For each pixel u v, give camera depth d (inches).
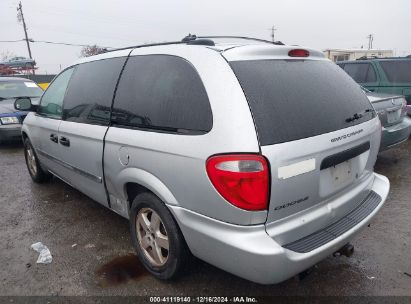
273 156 80.7
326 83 104.2
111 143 115.6
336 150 93.7
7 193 194.2
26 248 135.4
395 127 207.8
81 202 177.8
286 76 95.0
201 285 110.6
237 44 101.2
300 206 88.4
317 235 93.4
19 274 119.2
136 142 104.7
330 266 118.9
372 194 116.0
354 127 102.0
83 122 133.7
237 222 83.5
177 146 92.1
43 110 173.3
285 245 86.7
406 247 129.4
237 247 83.2
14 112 305.6
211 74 90.2
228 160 81.4
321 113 94.4
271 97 87.3
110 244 136.3
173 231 100.6
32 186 203.8
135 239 119.2
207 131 86.8
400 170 215.5
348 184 102.3
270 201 81.8
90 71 139.6
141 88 110.7
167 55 105.5
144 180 103.6
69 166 149.6
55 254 130.5
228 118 83.4
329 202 97.3
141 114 107.7
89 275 117.3
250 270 83.7
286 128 85.0
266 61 94.7
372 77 300.8
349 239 98.6
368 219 104.0
